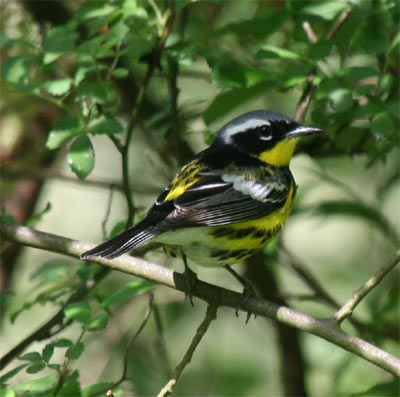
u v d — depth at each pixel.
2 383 7.51
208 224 8.50
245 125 9.63
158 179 13.57
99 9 9.09
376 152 10.50
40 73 12.34
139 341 13.44
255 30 9.91
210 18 12.66
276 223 9.28
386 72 9.62
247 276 13.03
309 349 13.44
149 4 9.89
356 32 9.20
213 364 13.63
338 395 11.04
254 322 14.80
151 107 13.15
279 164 9.69
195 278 8.56
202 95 15.30
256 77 9.29
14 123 13.86
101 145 16.22
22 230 8.71
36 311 15.37
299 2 9.73
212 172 9.00
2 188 13.96
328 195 15.16
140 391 13.04
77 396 8.02
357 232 16.42
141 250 9.98
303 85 10.24
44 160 14.34
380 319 11.60
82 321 7.96
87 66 8.96
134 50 9.07
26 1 13.05
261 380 13.95
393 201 14.40
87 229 16.38
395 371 7.72
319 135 11.09
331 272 15.05
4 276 13.48
